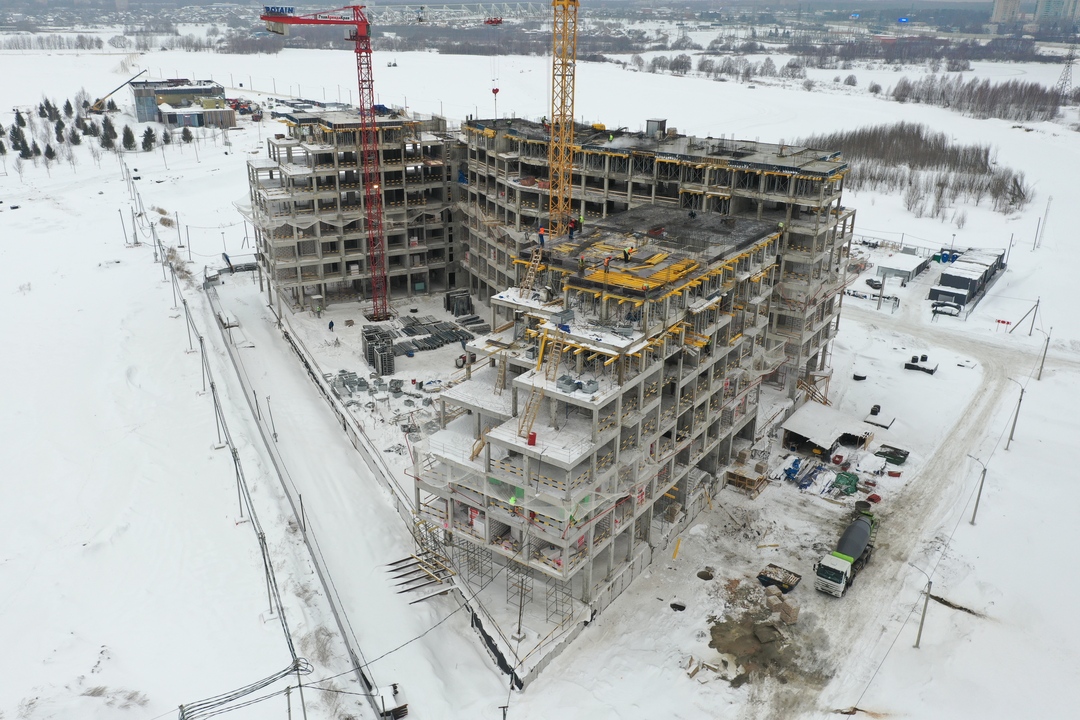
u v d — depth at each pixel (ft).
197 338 413.80
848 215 359.66
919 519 285.23
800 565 261.65
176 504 279.69
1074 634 231.30
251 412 344.28
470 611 235.81
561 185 374.63
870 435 330.95
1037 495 297.53
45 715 190.08
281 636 221.46
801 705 208.74
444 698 207.00
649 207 338.34
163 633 222.69
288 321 426.10
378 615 233.76
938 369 404.36
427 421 318.65
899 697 210.18
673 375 254.47
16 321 430.61
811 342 362.33
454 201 464.24
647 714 204.44
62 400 348.18
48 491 285.84
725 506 292.61
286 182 419.33
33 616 227.40
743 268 291.17
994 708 205.16
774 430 335.06
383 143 428.15
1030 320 469.16
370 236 427.74
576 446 214.48
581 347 224.53
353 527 270.46
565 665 220.23
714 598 246.47
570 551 225.15
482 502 232.94
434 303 456.45
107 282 492.54
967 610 241.55
